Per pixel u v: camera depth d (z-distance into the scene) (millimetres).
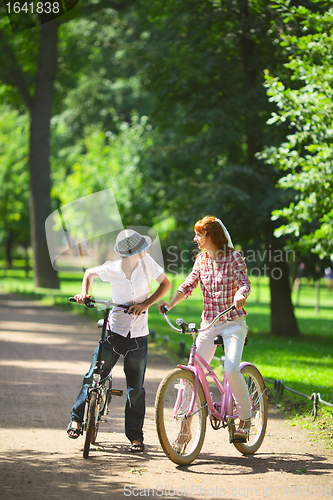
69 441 16359
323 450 16391
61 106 104375
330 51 26578
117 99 101562
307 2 35219
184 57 47281
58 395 22359
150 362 31781
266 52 43281
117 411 20422
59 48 88375
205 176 51469
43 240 86375
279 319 51219
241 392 15289
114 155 93812
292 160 27578
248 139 47188
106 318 15469
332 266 44188
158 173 54969
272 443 17062
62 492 12461
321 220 28234
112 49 88875
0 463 14211
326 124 26234
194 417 15203
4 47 81062
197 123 47656
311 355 36375
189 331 15172
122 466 14375
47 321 52719
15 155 114625
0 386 23641
